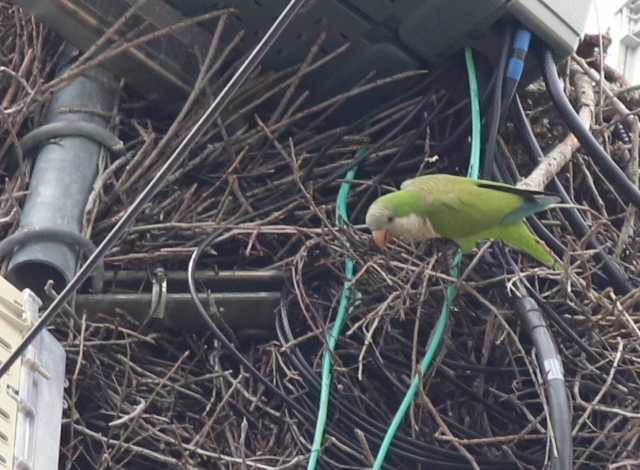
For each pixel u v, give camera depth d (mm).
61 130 10445
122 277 10078
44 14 10484
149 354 10133
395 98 10938
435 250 9633
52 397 7457
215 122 10914
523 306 8906
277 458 9094
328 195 10906
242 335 10281
